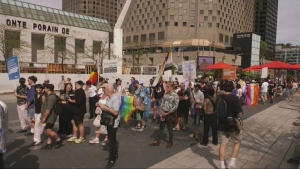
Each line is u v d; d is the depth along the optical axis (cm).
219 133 504
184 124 870
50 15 4041
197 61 5306
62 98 745
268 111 1318
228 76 1583
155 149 639
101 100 668
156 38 8894
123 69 3419
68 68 3070
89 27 4472
